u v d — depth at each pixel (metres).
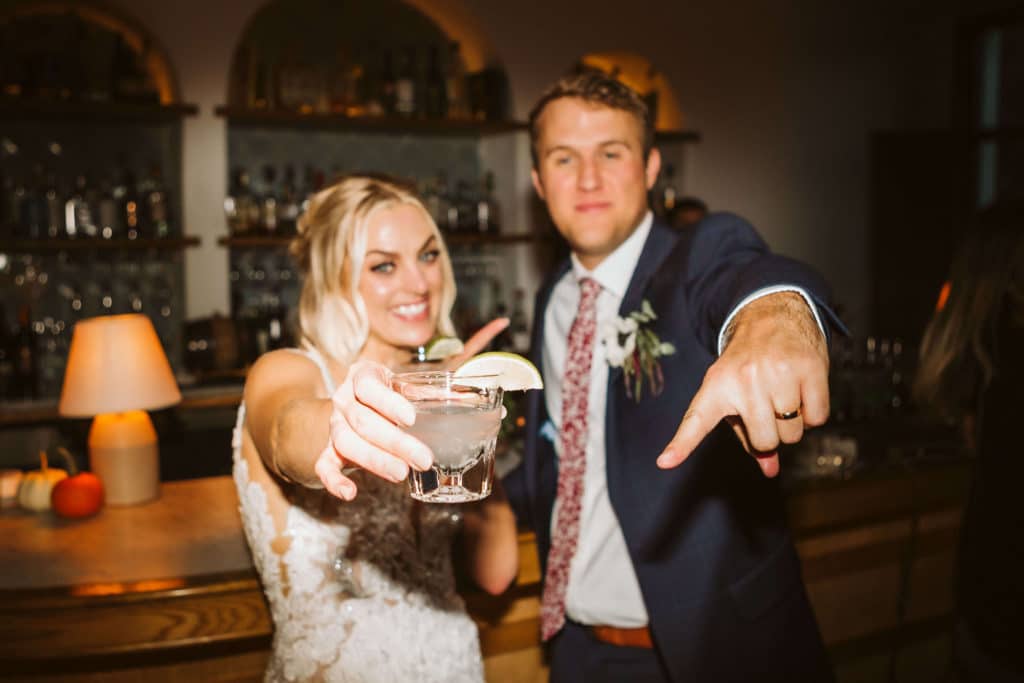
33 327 4.40
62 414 2.32
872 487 2.57
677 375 1.60
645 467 1.64
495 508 1.76
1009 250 1.77
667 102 5.49
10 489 2.36
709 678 1.61
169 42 4.25
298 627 1.41
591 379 1.78
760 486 1.69
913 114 6.12
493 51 4.93
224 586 1.80
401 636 1.44
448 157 5.36
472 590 2.06
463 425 0.88
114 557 1.97
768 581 1.66
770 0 5.64
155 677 1.83
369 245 1.54
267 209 4.63
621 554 1.75
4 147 4.36
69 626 1.76
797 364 0.73
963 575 1.81
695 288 1.57
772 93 5.69
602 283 1.79
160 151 4.66
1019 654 1.64
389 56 4.95
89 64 4.49
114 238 4.23
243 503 1.46
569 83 1.76
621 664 1.79
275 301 4.84
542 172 1.82
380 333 1.58
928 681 2.76
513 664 2.17
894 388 3.44
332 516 1.43
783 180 5.77
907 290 5.87
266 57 4.85
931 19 6.11
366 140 5.14
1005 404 1.72
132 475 2.35
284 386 1.33
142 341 2.38
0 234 4.16
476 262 5.25
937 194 5.79
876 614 2.66
